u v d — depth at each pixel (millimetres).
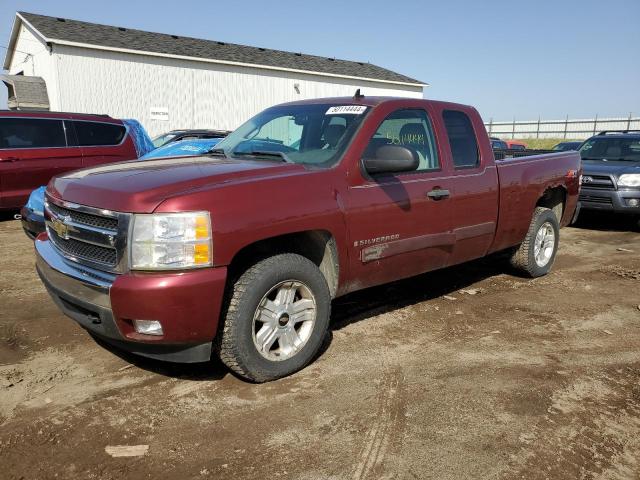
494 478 2641
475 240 4977
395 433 2998
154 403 3252
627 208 9305
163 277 2957
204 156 4355
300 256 3547
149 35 24469
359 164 3881
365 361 3898
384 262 4105
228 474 2619
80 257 3320
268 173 3514
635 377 3773
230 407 3225
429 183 4375
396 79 31375
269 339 3455
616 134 11078
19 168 8977
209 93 24047
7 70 27719
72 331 4297
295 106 4711
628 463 2793
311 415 3158
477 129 5055
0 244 7406
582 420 3188
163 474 2607
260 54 27141
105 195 3178
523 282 6086
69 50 20078
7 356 3830
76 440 2857
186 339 3086
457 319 4824
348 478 2611
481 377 3701
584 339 4441
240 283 3273
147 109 22297
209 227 3033
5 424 2980
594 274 6543
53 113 9539
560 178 6125
